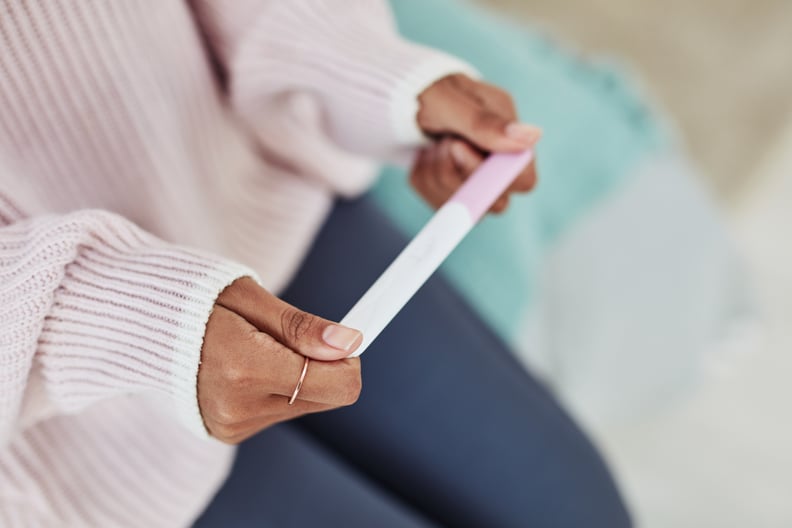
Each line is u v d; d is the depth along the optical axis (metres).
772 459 1.23
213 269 0.41
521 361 0.82
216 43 0.61
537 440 0.73
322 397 0.39
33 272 0.41
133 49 0.51
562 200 0.96
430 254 0.44
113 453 0.57
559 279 0.97
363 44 0.55
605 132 0.99
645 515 1.19
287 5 0.56
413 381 0.74
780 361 1.31
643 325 0.99
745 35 1.61
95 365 0.44
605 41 1.61
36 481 0.52
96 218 0.43
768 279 1.38
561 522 0.72
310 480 0.67
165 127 0.56
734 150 1.50
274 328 0.39
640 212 0.98
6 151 0.49
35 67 0.48
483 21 1.05
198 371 0.40
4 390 0.43
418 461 0.74
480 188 0.48
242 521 0.64
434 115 0.52
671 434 1.26
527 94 0.96
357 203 0.82
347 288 0.76
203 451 0.60
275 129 0.67
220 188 0.66
